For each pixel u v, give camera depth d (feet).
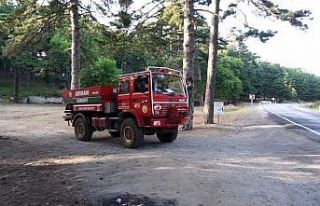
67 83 270.46
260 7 87.04
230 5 90.22
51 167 41.65
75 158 46.44
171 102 54.65
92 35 99.30
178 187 31.09
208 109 92.79
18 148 54.34
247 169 37.91
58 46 214.48
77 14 94.17
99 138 65.51
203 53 182.39
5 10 152.66
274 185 32.04
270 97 520.01
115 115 59.00
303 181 33.45
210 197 28.73
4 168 41.47
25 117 111.96
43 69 230.89
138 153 49.16
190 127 77.71
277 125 90.79
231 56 380.99
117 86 58.44
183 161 41.60
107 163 42.55
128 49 94.43
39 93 266.98
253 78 453.58
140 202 28.07
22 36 96.78
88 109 61.16
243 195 29.19
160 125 53.62
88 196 30.30
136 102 54.65
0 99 227.40
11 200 30.17
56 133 72.90
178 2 81.56
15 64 220.02
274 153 48.49
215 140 62.49
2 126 84.94
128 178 34.73
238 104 354.13
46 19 96.58
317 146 55.06
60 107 176.14
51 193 31.63
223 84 315.78
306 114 151.33
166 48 101.71
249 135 69.67
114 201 28.73
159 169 37.55
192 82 77.30
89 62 124.88
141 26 86.02
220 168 38.06
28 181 35.76
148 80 53.21
